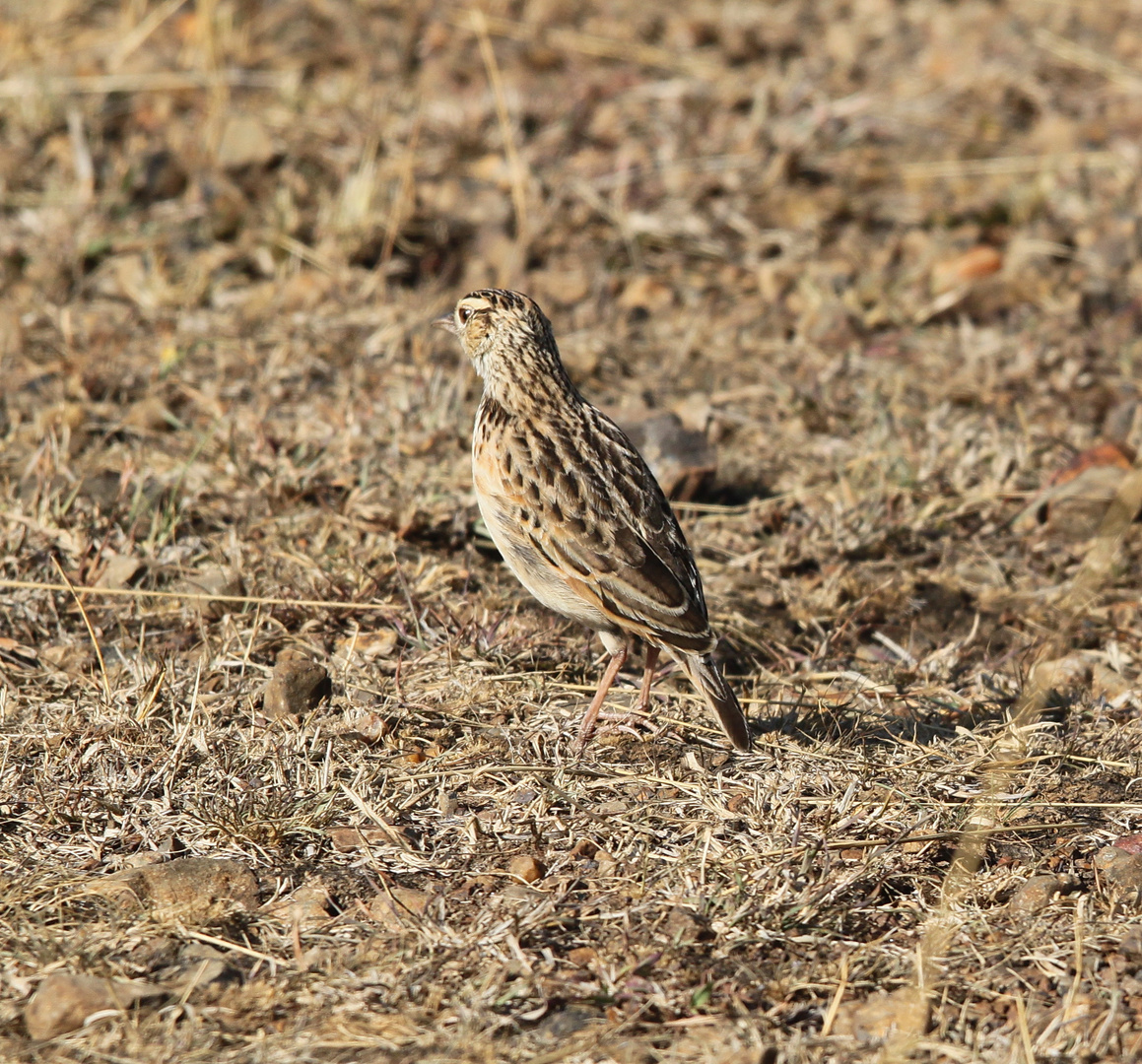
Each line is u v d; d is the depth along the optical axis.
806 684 10.38
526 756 9.26
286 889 8.04
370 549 11.50
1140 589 11.83
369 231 16.61
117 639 10.39
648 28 22.97
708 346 15.72
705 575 11.85
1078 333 15.83
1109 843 8.58
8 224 16.86
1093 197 18.89
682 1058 6.84
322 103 19.48
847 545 12.18
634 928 7.70
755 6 24.31
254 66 20.64
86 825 8.49
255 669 10.10
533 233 16.98
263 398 13.62
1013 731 9.51
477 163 18.56
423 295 15.83
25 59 20.25
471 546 11.87
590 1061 6.79
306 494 12.20
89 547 11.04
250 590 10.84
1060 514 12.55
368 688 9.90
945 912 7.72
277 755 9.04
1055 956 7.61
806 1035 7.04
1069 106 21.59
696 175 18.61
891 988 7.39
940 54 23.00
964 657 10.93
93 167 17.69
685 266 17.30
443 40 21.83
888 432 13.73
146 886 7.87
